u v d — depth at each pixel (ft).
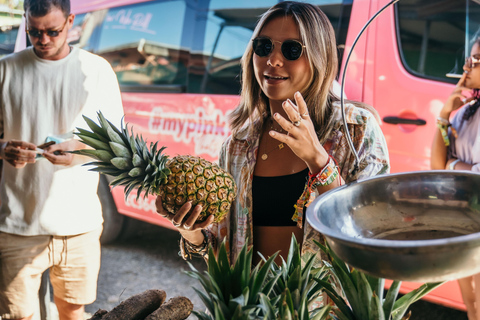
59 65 9.18
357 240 3.30
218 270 4.38
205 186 5.57
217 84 13.35
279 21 5.93
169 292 13.79
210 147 13.29
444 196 4.24
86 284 9.59
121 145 5.62
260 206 6.33
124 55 15.70
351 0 11.28
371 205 4.32
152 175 5.52
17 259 9.13
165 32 14.71
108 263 15.74
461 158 9.94
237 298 4.09
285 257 6.23
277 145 6.36
